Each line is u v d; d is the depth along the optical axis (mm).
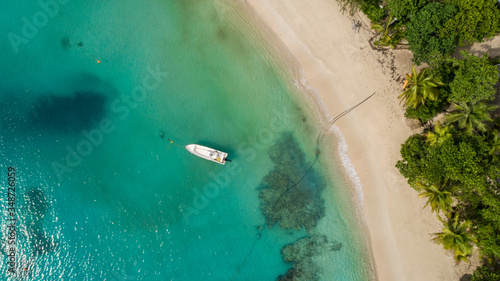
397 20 23938
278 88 26828
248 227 27047
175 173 27156
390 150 25859
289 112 26828
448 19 22391
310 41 26281
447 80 22484
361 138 26172
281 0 26328
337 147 26578
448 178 22391
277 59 26750
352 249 26578
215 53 27047
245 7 26766
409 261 25953
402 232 26016
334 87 26266
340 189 26672
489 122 23453
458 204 24109
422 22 22359
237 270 26984
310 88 26562
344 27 25891
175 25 27109
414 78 22344
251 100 26969
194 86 27125
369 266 26469
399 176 25844
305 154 26797
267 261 26875
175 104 27203
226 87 27062
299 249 26734
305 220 26766
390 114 25766
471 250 22578
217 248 27109
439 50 22562
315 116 26688
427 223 25672
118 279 27281
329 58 26172
